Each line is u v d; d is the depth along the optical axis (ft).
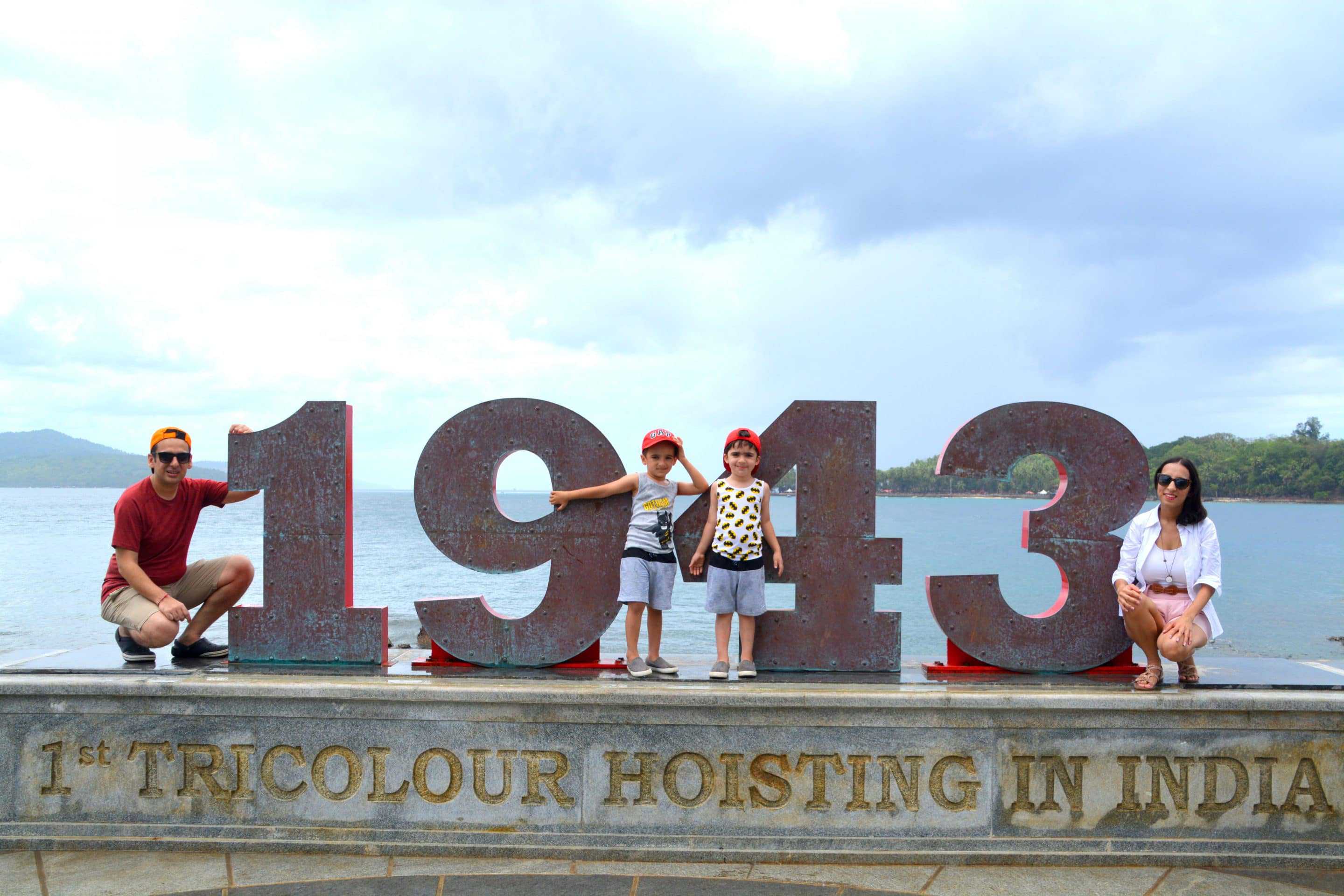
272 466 13.97
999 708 11.83
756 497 13.43
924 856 11.84
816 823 11.99
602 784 12.06
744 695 11.86
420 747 12.16
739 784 12.00
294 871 11.50
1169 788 11.87
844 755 11.99
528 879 11.21
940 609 13.73
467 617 14.03
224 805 12.25
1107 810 11.90
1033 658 13.83
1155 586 13.00
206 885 10.98
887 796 11.98
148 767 12.25
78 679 12.31
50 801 12.28
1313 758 11.79
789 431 13.93
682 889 10.89
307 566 13.96
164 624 13.03
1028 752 11.93
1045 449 13.88
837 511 13.87
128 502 13.41
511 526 14.11
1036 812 11.93
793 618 13.84
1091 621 13.85
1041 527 13.84
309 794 12.21
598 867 11.68
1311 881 11.27
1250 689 12.30
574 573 14.03
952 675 13.58
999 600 13.79
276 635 14.02
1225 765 11.85
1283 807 11.80
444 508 14.17
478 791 12.13
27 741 12.29
